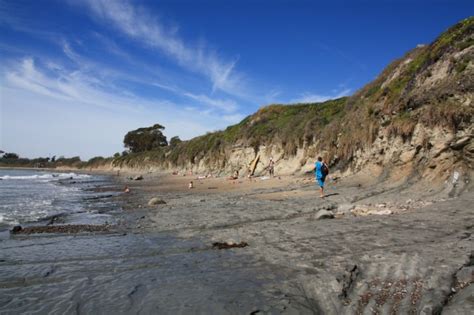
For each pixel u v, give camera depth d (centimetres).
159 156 7588
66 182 4516
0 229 1098
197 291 511
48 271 630
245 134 4144
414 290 457
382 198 1292
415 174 1528
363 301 448
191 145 5869
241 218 1109
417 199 1210
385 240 701
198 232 941
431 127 1511
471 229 745
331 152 2381
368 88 2631
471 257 550
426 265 529
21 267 657
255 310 445
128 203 1844
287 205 1309
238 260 659
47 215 1421
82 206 1758
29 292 527
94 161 12750
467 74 1479
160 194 2338
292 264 609
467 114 1370
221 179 3512
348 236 759
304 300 471
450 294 439
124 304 475
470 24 1705
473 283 449
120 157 10688
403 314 405
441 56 1752
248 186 2478
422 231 751
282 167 3156
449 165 1388
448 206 994
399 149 1692
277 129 3628
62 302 488
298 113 3841
